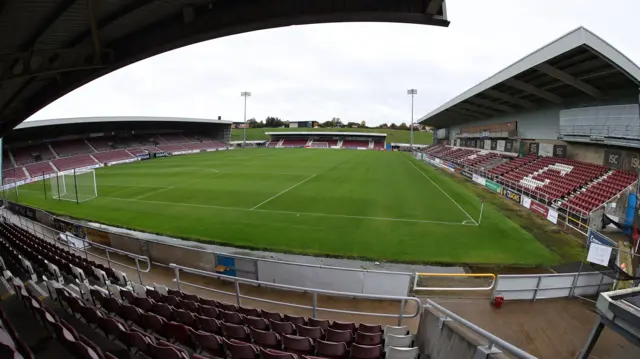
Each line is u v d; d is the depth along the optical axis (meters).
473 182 27.36
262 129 103.06
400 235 13.27
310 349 4.70
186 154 59.41
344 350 4.58
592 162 19.83
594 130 17.56
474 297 7.82
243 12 6.01
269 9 5.83
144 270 9.57
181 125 68.69
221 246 12.13
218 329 5.27
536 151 25.92
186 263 9.47
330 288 7.97
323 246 12.04
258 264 8.44
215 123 71.69
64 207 18.84
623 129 15.55
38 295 6.71
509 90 24.78
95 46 6.13
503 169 26.38
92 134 55.28
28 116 10.66
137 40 6.89
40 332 4.98
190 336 4.88
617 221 13.68
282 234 13.38
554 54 14.81
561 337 6.26
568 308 7.27
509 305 7.39
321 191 22.23
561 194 17.91
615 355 5.70
